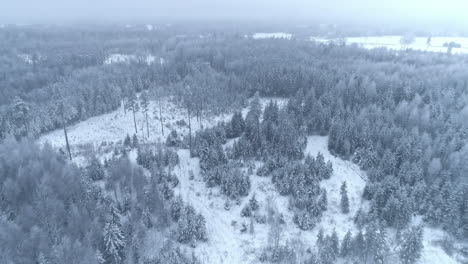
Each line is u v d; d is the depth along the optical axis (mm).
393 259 51812
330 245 50625
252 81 123562
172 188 69812
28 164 63250
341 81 106250
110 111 109562
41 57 168875
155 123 102250
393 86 103875
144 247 54062
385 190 62062
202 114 107500
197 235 56531
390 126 82750
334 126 82500
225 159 75375
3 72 137375
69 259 44156
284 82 118750
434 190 61844
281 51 164625
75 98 105250
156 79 132375
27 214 51000
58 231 49312
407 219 57312
